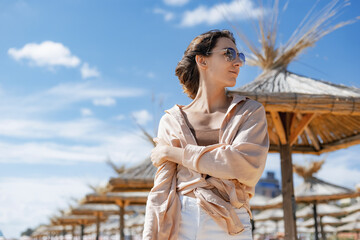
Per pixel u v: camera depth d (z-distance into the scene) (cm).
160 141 173
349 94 583
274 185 5494
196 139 165
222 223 147
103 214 2434
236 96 169
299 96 575
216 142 163
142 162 1091
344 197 1492
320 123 809
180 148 160
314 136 841
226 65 171
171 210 155
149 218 156
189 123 171
